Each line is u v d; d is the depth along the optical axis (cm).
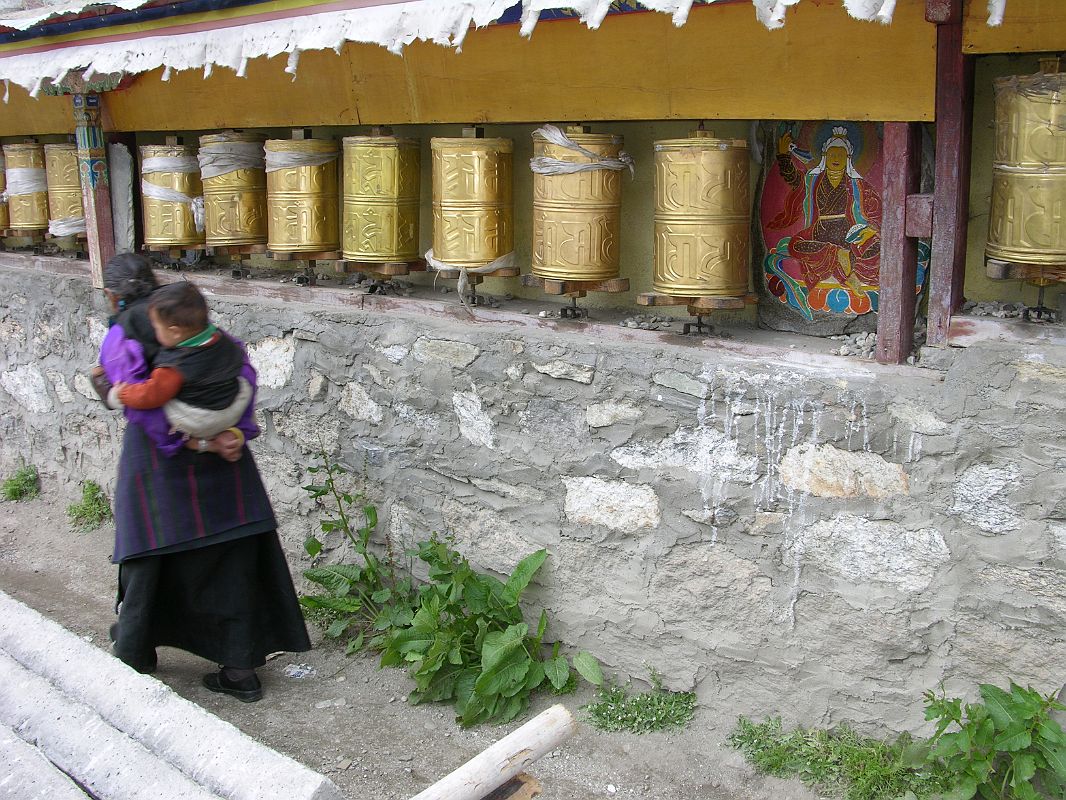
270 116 466
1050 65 272
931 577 298
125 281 356
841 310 346
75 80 509
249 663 373
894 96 296
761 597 329
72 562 530
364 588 428
